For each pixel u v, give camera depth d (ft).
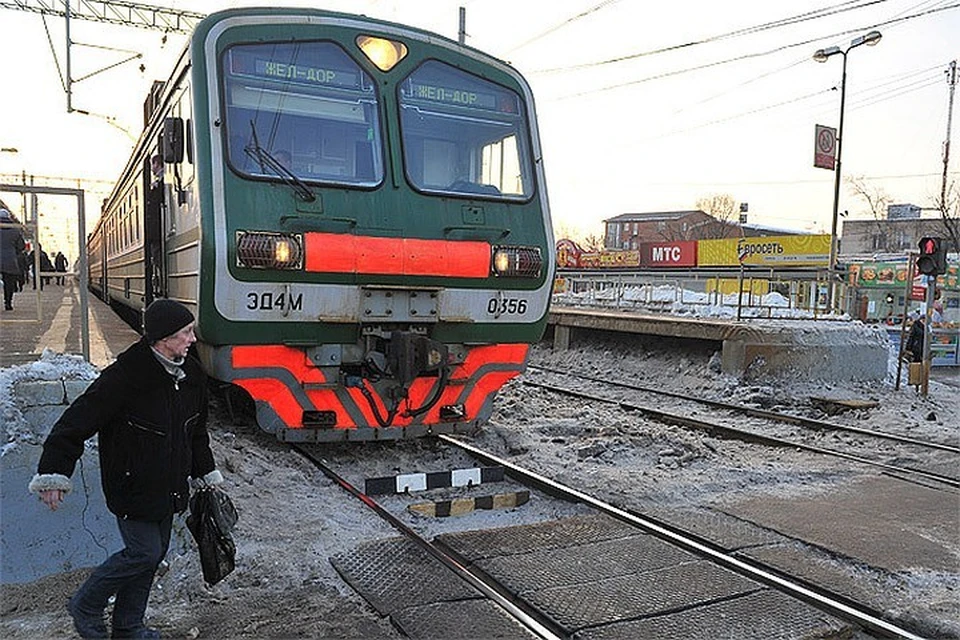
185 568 14.62
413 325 22.48
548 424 30.22
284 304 20.53
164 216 26.96
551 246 24.54
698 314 55.47
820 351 43.34
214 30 21.12
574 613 13.47
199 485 12.23
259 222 20.25
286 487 20.58
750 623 13.20
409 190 22.36
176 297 24.36
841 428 31.78
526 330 24.40
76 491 14.76
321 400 22.06
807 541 17.76
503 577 15.05
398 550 16.22
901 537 18.34
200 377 11.55
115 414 10.57
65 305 41.14
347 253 20.85
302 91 21.74
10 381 14.96
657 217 283.79
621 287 69.92
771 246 99.45
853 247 199.41
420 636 12.51
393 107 22.63
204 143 20.42
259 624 12.84
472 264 22.63
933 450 28.76
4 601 13.51
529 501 20.68
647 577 15.12
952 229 120.78
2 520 14.23
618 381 48.52
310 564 15.52
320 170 21.63
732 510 20.17
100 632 11.18
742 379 42.55
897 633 12.85
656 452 26.25
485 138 24.16
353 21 22.68
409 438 24.73
